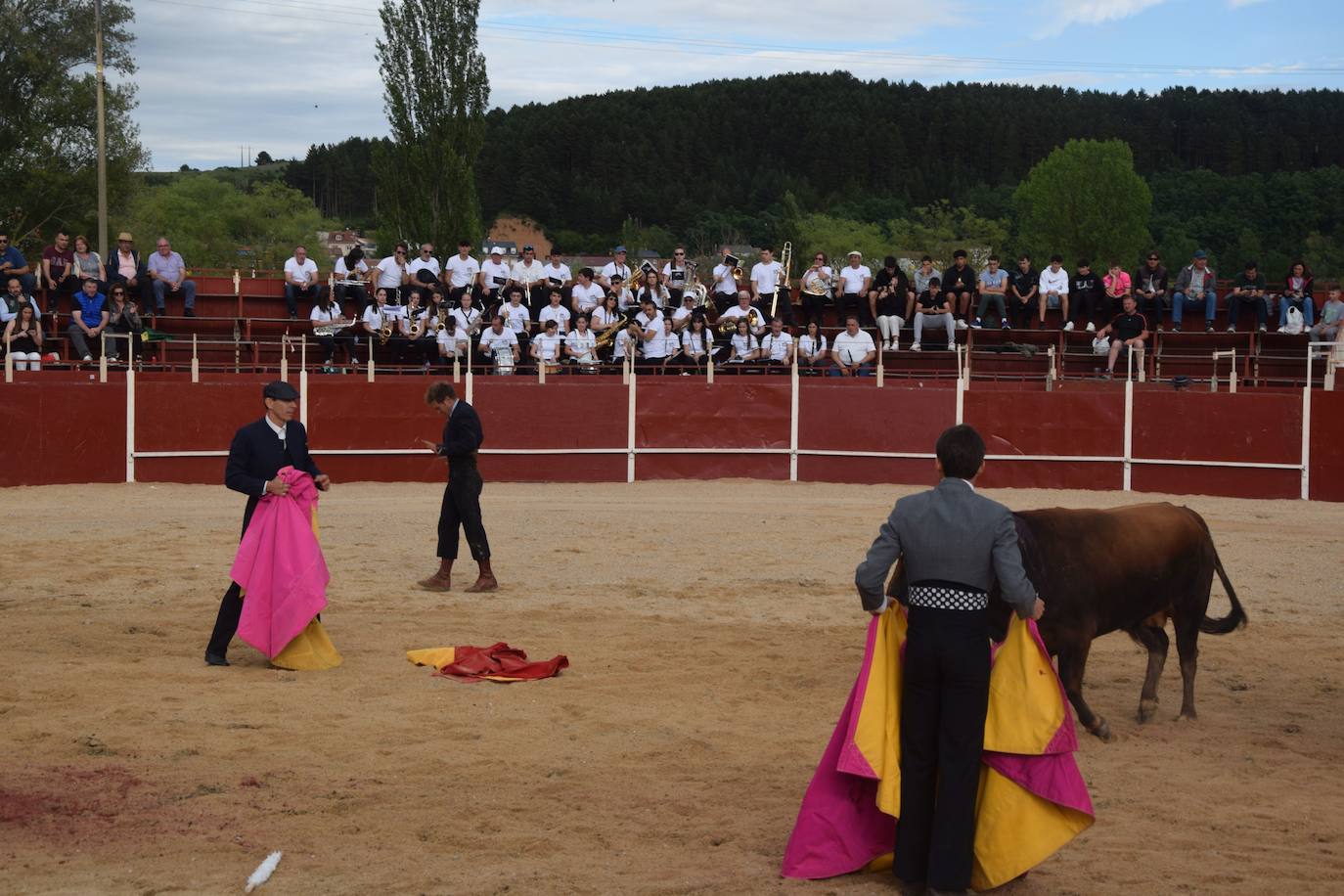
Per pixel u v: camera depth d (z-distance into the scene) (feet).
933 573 15.67
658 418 67.41
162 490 60.34
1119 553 22.88
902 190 444.96
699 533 49.42
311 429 64.39
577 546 45.91
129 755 21.42
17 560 40.60
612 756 21.95
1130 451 66.39
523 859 16.88
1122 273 79.92
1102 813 19.30
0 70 145.89
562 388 66.64
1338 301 78.69
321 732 23.08
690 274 82.48
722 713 24.94
